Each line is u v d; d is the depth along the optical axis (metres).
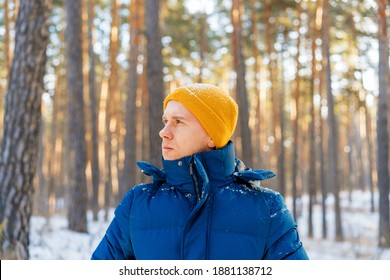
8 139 6.46
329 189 42.69
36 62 6.59
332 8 19.70
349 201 37.62
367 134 33.81
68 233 13.67
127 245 1.99
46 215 16.08
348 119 39.84
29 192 6.53
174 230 1.86
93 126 21.53
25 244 6.43
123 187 18.09
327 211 35.72
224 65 31.89
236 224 1.85
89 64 21.47
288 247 1.89
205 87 1.96
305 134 33.34
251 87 34.00
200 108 1.90
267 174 1.96
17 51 6.58
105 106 27.69
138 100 26.45
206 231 1.83
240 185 1.95
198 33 25.77
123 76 32.25
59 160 34.84
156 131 12.32
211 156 1.88
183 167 1.90
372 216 31.48
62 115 33.00
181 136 1.92
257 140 26.23
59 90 28.62
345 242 19.36
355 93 22.88
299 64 21.83
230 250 1.82
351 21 19.98
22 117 6.50
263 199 1.93
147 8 12.90
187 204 1.89
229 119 1.95
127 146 18.22
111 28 21.25
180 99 1.92
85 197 15.20
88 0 21.66
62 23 25.69
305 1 21.22
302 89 26.95
